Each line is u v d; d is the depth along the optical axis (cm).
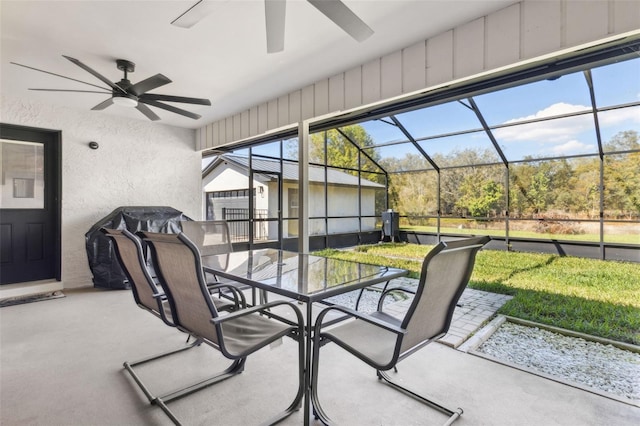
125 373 228
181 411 186
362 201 908
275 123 457
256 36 285
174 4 237
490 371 231
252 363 244
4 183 442
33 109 448
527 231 697
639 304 363
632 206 564
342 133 807
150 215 497
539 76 304
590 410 187
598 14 215
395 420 179
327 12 196
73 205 484
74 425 174
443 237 825
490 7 252
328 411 186
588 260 602
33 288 445
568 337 299
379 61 332
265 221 727
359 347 172
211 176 840
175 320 196
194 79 383
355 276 227
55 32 273
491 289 448
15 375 224
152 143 572
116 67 344
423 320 159
